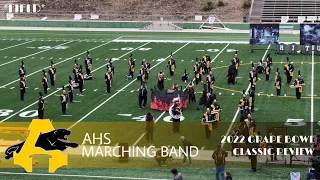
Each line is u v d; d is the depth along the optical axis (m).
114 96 48.94
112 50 72.06
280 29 88.81
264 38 69.81
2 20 97.88
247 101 41.91
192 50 71.81
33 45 76.19
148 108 45.12
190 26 94.50
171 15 101.06
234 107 45.16
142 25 94.75
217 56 67.50
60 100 46.97
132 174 32.00
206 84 50.59
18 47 74.56
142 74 52.91
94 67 61.41
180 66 61.44
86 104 46.34
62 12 104.06
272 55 68.06
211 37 84.12
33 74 57.84
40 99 41.88
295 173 29.73
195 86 52.16
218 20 95.06
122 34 87.88
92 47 74.50
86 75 55.28
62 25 97.00
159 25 93.75
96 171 32.47
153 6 103.44
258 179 31.28
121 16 102.19
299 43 74.81
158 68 60.53
